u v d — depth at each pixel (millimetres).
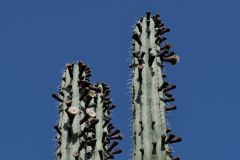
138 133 11789
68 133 12359
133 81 12906
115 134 14953
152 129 11719
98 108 15133
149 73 12883
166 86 12820
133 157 11523
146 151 11367
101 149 13992
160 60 13602
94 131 14562
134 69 13281
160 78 13008
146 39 13828
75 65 13953
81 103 14086
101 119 14859
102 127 14656
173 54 13797
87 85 13531
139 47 13820
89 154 14414
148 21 14289
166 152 11438
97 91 15445
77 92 13281
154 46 13617
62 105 13328
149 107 12180
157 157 11258
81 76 13688
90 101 14906
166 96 12883
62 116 12906
